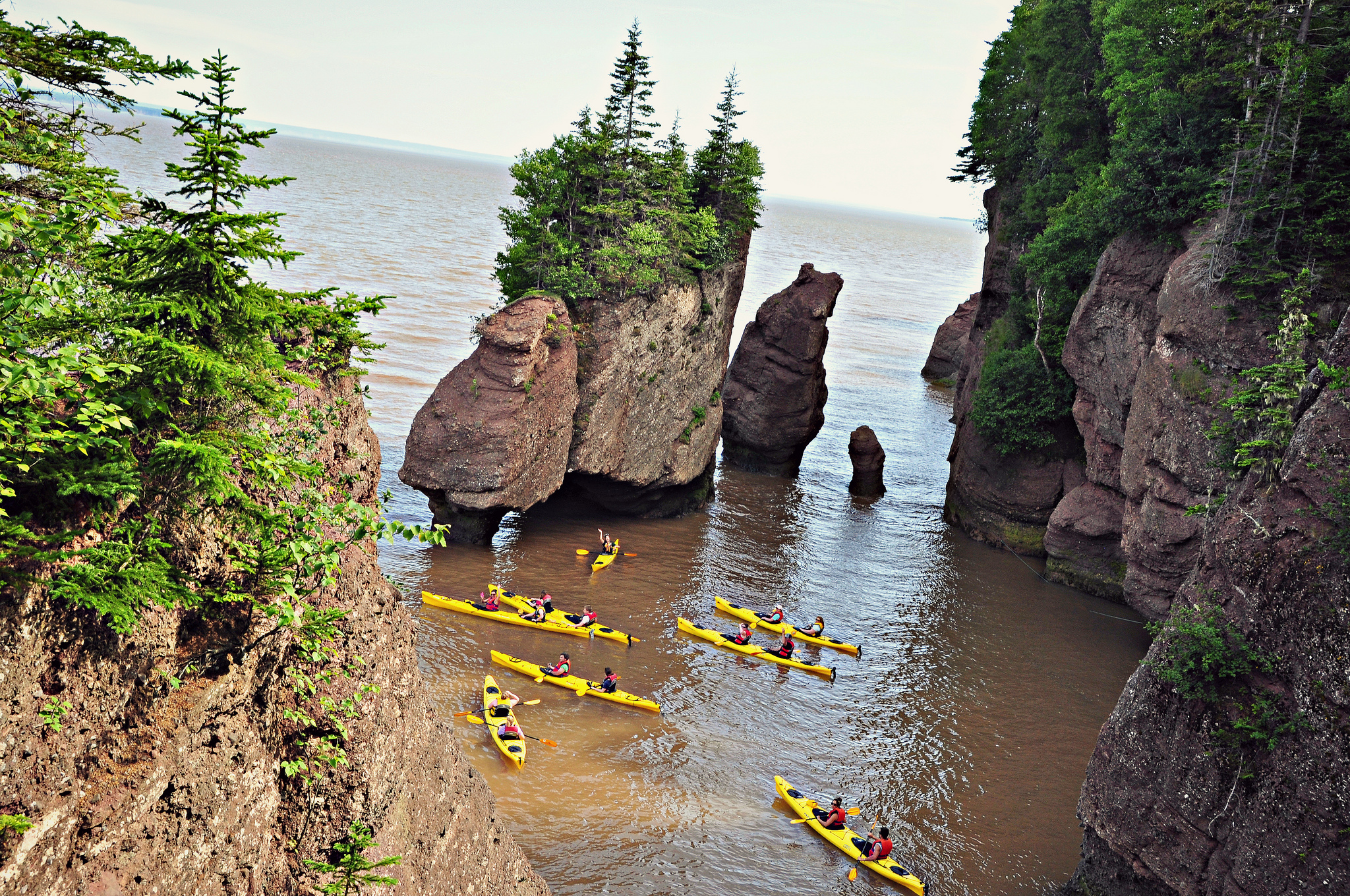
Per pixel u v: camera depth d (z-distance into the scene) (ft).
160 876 28.89
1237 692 64.13
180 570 29.09
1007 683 112.27
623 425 149.79
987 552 160.15
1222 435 105.09
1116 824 71.56
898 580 143.84
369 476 44.68
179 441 26.09
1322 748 57.72
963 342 324.80
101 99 31.55
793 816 82.12
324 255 379.55
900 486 200.23
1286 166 105.09
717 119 169.58
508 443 128.47
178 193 27.71
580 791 80.79
